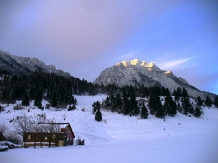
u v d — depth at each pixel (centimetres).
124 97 11356
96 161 2002
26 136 4419
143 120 8575
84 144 4684
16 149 3519
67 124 5056
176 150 2608
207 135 4838
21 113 7844
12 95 11481
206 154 2247
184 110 10769
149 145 3416
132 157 2194
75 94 16912
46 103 11419
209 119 9969
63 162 1964
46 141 4406
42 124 5350
